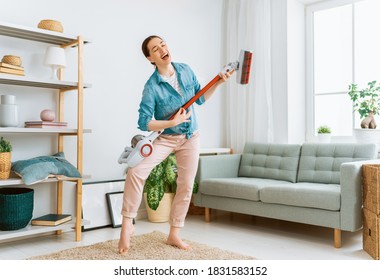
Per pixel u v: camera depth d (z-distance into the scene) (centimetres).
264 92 400
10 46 292
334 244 274
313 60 411
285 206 296
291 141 396
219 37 447
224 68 253
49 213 313
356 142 347
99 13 341
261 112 403
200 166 357
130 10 364
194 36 420
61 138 312
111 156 351
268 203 307
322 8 402
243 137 419
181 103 248
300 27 411
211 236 301
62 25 315
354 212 259
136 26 369
